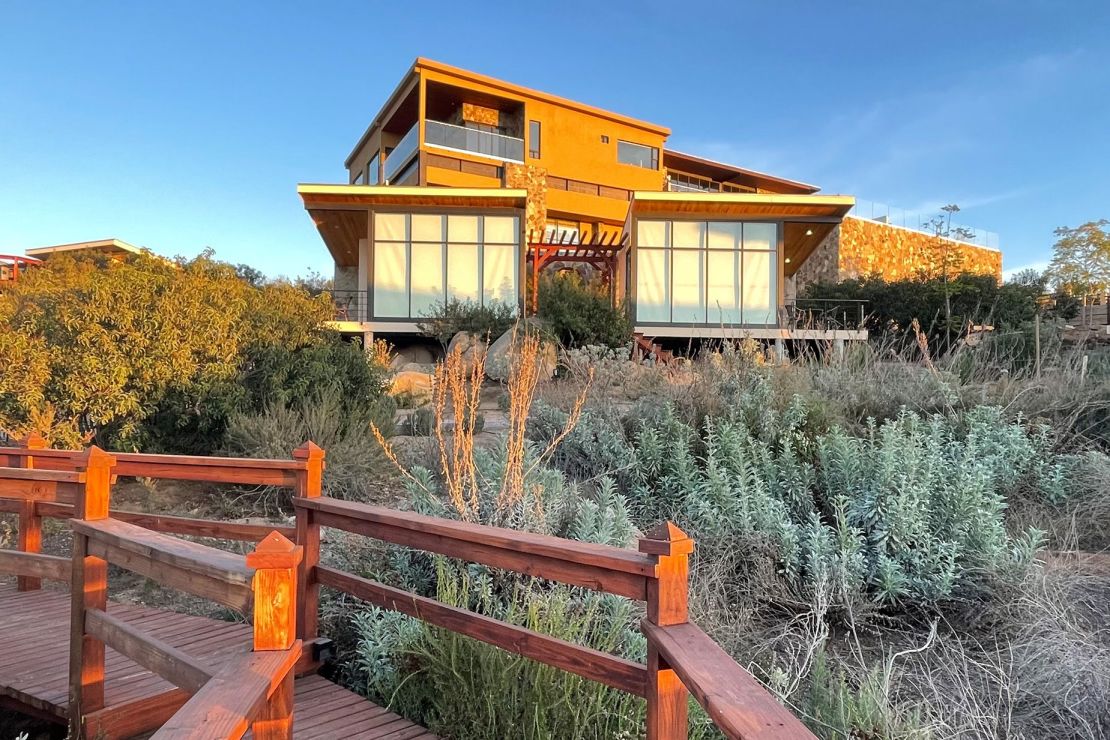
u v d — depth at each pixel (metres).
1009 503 5.54
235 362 7.48
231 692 1.49
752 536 4.58
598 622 3.42
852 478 5.20
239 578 1.90
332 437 6.98
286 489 6.40
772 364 7.54
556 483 4.82
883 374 7.66
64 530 5.99
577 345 17.36
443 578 3.56
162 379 6.76
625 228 22.30
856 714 2.88
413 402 12.24
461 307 18.48
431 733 2.94
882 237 34.06
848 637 4.04
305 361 7.88
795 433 6.07
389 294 19.44
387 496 6.43
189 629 3.87
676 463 5.67
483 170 28.64
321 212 19.48
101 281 6.80
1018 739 3.00
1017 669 3.44
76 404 6.44
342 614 3.92
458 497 4.21
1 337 6.22
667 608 1.83
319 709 3.11
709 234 19.75
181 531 4.21
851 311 21.25
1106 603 4.03
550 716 2.89
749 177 38.31
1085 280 40.66
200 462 3.65
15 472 3.21
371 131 33.00
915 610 4.30
